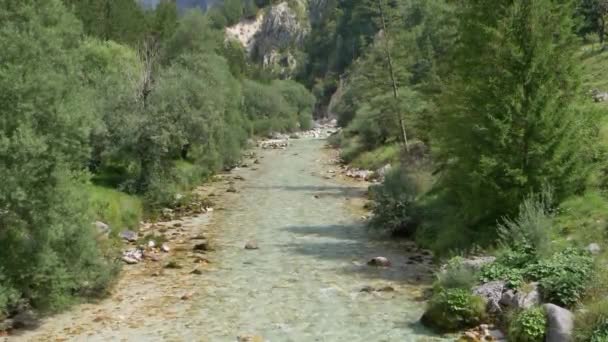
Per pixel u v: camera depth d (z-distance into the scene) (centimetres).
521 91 1861
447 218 2253
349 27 15488
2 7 1527
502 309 1328
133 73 3800
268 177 4509
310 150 6838
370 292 1686
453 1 2438
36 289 1475
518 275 1401
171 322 1448
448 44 2802
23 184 1370
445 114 2155
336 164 5297
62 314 1505
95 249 1609
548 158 1844
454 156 2128
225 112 5244
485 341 1236
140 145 3033
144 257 2108
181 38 6862
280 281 1820
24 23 1523
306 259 2100
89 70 3522
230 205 3306
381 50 4647
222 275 1894
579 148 1864
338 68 15938
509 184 1872
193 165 4144
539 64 1872
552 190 1783
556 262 1396
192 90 3691
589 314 1120
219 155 4606
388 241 2380
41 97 1413
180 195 3300
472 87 1983
